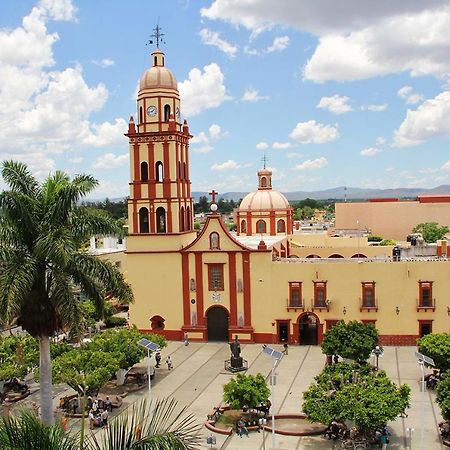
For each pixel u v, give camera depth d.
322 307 57.06
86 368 38.88
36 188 30.30
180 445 17.97
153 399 42.38
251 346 57.62
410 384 44.53
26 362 41.56
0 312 27.00
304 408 32.84
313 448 33.72
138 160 60.84
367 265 56.47
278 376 47.38
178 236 60.00
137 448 17.50
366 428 32.78
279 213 84.56
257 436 35.81
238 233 85.81
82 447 17.03
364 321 56.66
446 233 113.81
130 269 61.12
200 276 59.62
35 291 29.02
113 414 38.84
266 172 86.88
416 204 133.38
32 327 28.94
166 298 60.56
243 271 58.56
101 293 30.67
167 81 60.50
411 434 35.06
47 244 27.48
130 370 48.94
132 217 61.28
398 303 56.22
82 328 29.50
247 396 35.97
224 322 60.12
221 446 34.19
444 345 41.94
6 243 28.67
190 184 64.44
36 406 38.78
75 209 30.06
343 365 36.03
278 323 58.09
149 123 60.44
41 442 16.69
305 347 56.84
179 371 49.66
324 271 57.12
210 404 41.31
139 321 61.12
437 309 55.66
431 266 55.66
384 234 134.88
